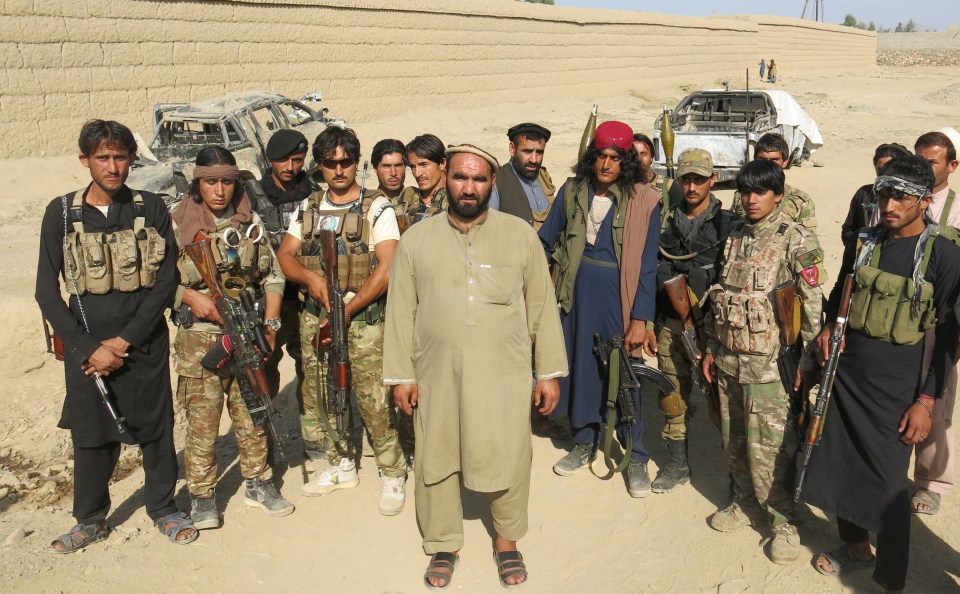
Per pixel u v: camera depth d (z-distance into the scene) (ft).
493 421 10.32
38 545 12.49
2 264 27.86
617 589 11.04
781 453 11.23
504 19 84.74
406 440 14.30
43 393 21.03
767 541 11.71
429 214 13.67
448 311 10.20
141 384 11.68
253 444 12.89
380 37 69.62
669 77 120.37
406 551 12.19
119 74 48.06
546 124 79.30
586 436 14.05
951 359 9.79
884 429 10.07
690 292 12.37
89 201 11.23
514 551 11.42
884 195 9.74
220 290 11.88
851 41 190.08
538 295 10.73
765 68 148.46
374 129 68.39
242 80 57.06
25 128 43.06
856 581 10.78
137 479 15.30
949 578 10.93
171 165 33.88
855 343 10.37
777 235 10.98
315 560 11.99
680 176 12.27
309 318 13.09
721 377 11.70
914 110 90.58
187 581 11.39
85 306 11.22
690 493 13.34
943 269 9.59
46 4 43.62
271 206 13.96
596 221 13.30
